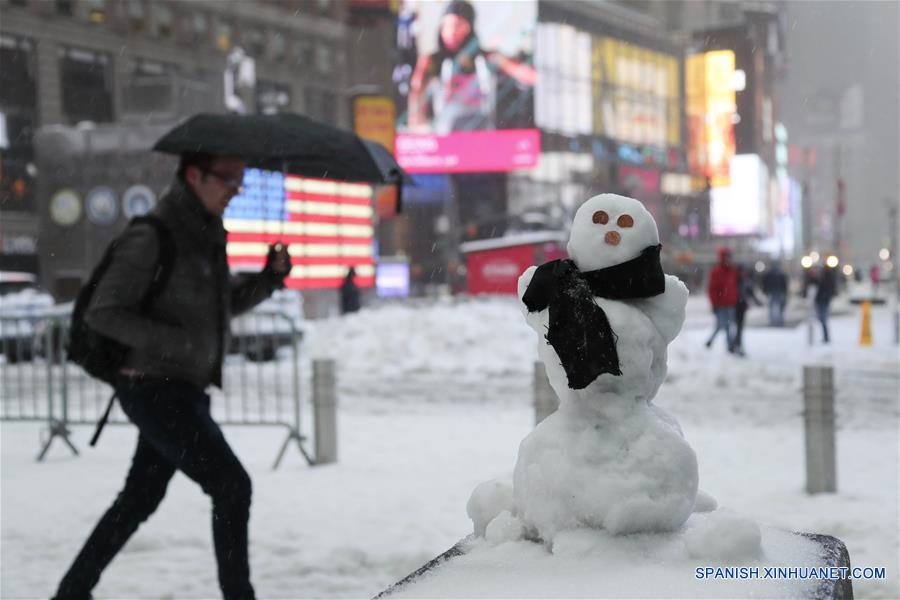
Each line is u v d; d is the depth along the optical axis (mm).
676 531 2543
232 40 60906
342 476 8266
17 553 6070
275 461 8859
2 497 7648
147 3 55500
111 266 4285
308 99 66938
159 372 4285
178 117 32875
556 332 2455
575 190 97250
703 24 150375
